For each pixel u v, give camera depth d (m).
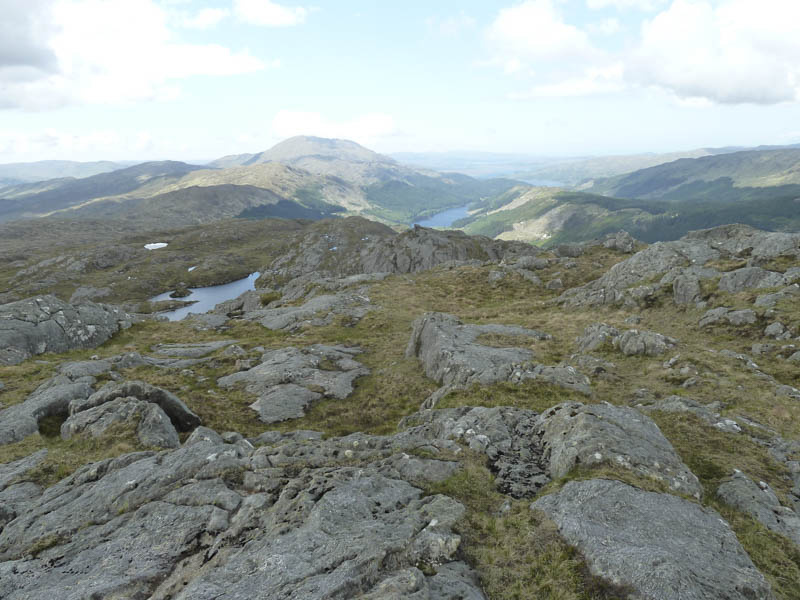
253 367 48.34
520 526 12.49
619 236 108.00
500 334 46.56
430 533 11.65
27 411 27.22
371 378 44.84
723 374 29.58
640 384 30.31
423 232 198.38
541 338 46.00
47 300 58.59
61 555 12.81
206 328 74.88
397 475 15.98
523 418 21.88
